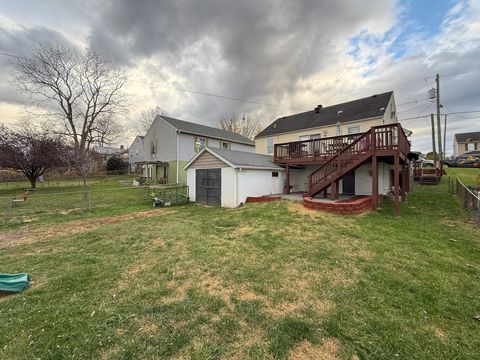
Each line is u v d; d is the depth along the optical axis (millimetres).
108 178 29359
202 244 5258
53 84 24219
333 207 7758
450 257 4336
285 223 6672
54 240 5840
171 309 2814
